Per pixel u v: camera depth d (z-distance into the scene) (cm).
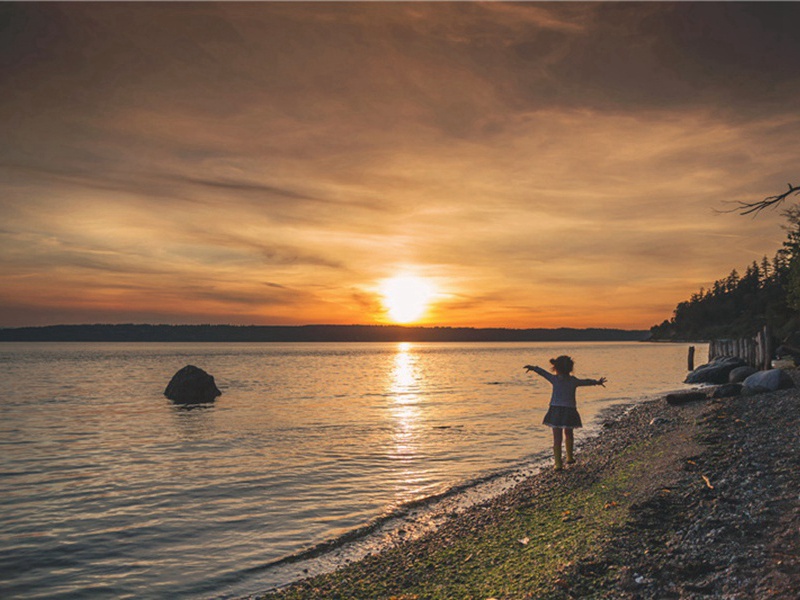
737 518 630
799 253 2394
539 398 3388
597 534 685
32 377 6044
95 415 2766
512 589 582
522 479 1245
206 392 3494
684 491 788
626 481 950
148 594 714
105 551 876
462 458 1543
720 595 467
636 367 6375
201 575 771
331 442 1855
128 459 1641
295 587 705
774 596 439
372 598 637
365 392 3959
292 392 4006
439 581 661
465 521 930
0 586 750
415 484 1262
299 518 1023
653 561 566
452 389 4141
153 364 9675
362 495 1177
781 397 1515
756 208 1669
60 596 716
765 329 2598
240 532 952
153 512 1084
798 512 606
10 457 1700
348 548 855
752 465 837
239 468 1470
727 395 1764
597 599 511
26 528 998
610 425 1862
